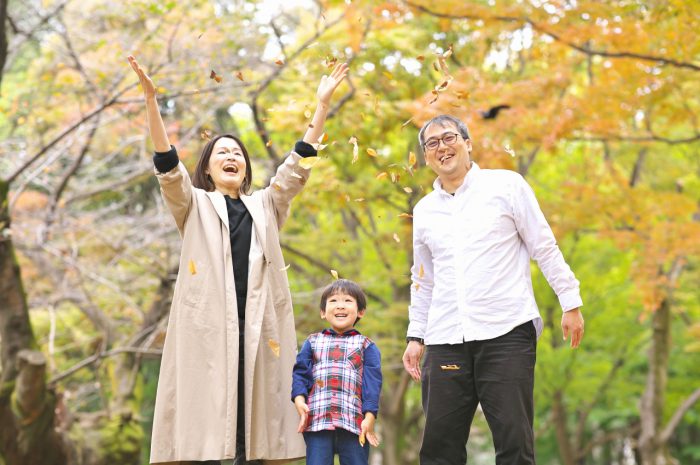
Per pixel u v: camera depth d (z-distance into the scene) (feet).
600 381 48.75
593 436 70.49
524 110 26.99
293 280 39.17
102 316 36.29
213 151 12.91
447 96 26.07
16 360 27.37
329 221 46.44
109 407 34.53
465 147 12.44
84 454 31.89
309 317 36.37
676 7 22.21
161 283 33.96
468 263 11.95
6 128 35.86
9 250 27.43
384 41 30.35
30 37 29.40
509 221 12.07
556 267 11.82
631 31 23.43
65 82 30.40
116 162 38.70
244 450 12.23
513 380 11.55
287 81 31.12
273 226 12.59
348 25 28.63
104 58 28.71
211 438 11.41
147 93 11.66
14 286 27.50
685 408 43.47
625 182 33.76
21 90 32.50
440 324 12.09
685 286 49.14
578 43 24.68
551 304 48.24
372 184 33.96
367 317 37.93
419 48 31.55
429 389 12.22
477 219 12.07
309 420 12.02
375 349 12.45
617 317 50.67
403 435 43.06
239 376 11.94
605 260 49.03
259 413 11.67
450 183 12.53
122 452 33.01
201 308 11.82
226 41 28.48
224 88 28.37
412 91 31.81
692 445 65.21
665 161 43.06
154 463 11.60
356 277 39.81
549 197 44.11
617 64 25.55
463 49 32.17
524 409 11.57
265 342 11.95
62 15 30.27
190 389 11.61
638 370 59.41
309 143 12.78
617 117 27.45
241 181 12.80
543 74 28.37
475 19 24.61
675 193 32.19
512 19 24.30
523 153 36.76
